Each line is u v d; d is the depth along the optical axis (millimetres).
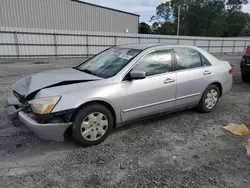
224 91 4770
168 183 2342
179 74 3865
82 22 23516
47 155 2816
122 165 2645
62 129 2770
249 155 2961
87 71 3682
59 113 2719
